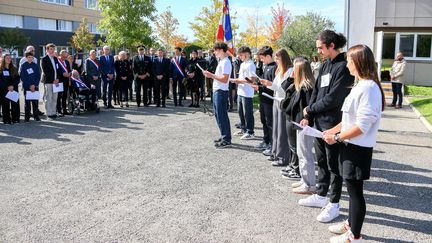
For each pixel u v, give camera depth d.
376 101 3.31
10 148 7.62
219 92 7.55
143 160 6.79
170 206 4.73
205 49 33.09
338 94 4.08
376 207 4.71
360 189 3.52
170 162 6.68
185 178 5.81
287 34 27.38
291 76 5.37
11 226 4.18
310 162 5.05
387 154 7.24
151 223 4.25
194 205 4.77
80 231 4.05
